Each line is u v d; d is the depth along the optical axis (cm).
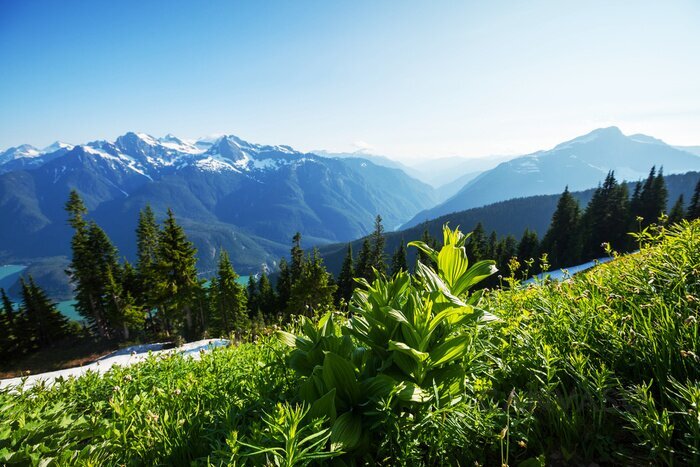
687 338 220
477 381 238
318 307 559
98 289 4672
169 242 4028
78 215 4591
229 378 367
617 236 5384
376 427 211
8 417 318
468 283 264
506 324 311
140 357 600
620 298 290
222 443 229
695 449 161
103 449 251
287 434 165
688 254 327
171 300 4069
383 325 249
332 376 222
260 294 6725
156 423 262
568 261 5334
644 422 180
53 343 4884
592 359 256
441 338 241
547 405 220
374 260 5369
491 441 205
